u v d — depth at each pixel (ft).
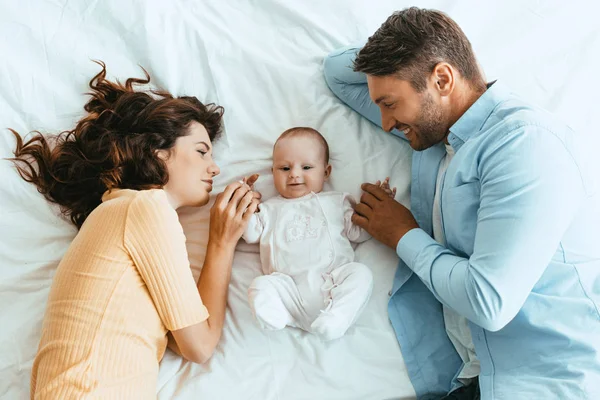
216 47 4.83
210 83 4.81
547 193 3.30
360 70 3.69
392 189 4.63
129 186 4.15
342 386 4.15
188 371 4.18
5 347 4.09
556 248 3.41
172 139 4.17
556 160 3.36
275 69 4.87
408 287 4.55
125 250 3.47
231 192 4.36
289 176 4.43
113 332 3.39
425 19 3.55
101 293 3.39
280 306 4.03
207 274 4.20
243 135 4.77
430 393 4.23
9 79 4.46
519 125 3.49
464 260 3.70
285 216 4.41
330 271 4.27
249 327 4.29
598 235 3.72
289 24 5.03
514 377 3.76
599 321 3.62
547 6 5.28
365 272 4.14
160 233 3.50
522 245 3.30
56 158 4.25
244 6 5.01
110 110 4.29
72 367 3.27
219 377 4.13
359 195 4.73
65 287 3.43
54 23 4.63
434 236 4.50
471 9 5.24
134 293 3.49
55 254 4.33
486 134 3.66
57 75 4.60
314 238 4.31
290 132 4.51
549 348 3.68
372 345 4.30
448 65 3.52
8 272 4.23
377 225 4.32
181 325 3.62
